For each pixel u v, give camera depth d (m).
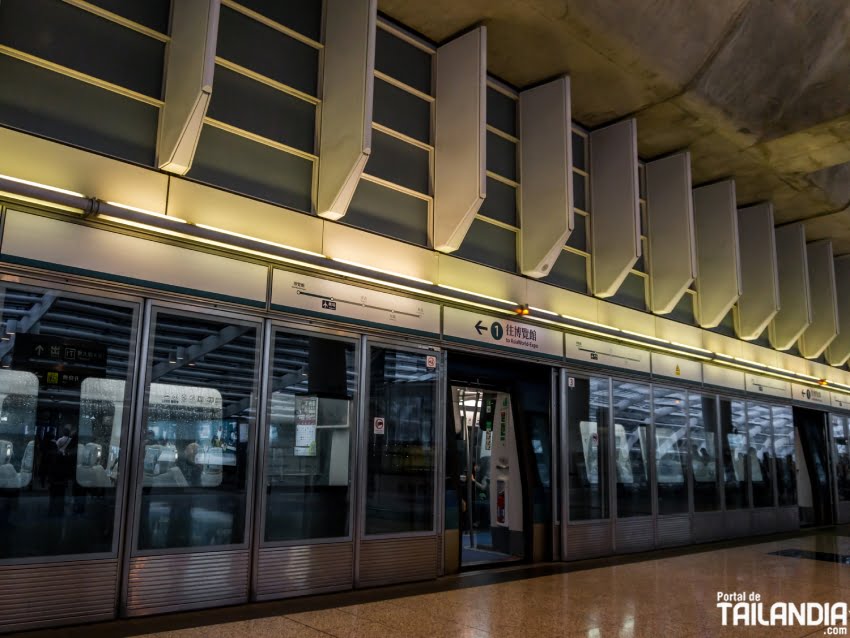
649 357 12.55
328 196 7.94
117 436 6.36
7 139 6.03
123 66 6.88
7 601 5.65
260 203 7.59
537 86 10.52
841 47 10.51
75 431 6.14
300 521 7.50
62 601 5.90
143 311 6.63
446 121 9.35
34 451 5.92
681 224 12.38
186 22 6.90
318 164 8.18
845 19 10.22
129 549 6.28
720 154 12.55
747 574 9.64
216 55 7.54
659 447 12.52
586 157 11.77
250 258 7.39
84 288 6.29
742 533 14.28
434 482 8.83
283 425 7.50
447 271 9.38
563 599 7.73
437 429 8.95
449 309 9.27
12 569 5.70
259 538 7.13
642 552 11.72
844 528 16.84
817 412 18.30
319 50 8.41
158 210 6.82
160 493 6.55
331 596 7.47
